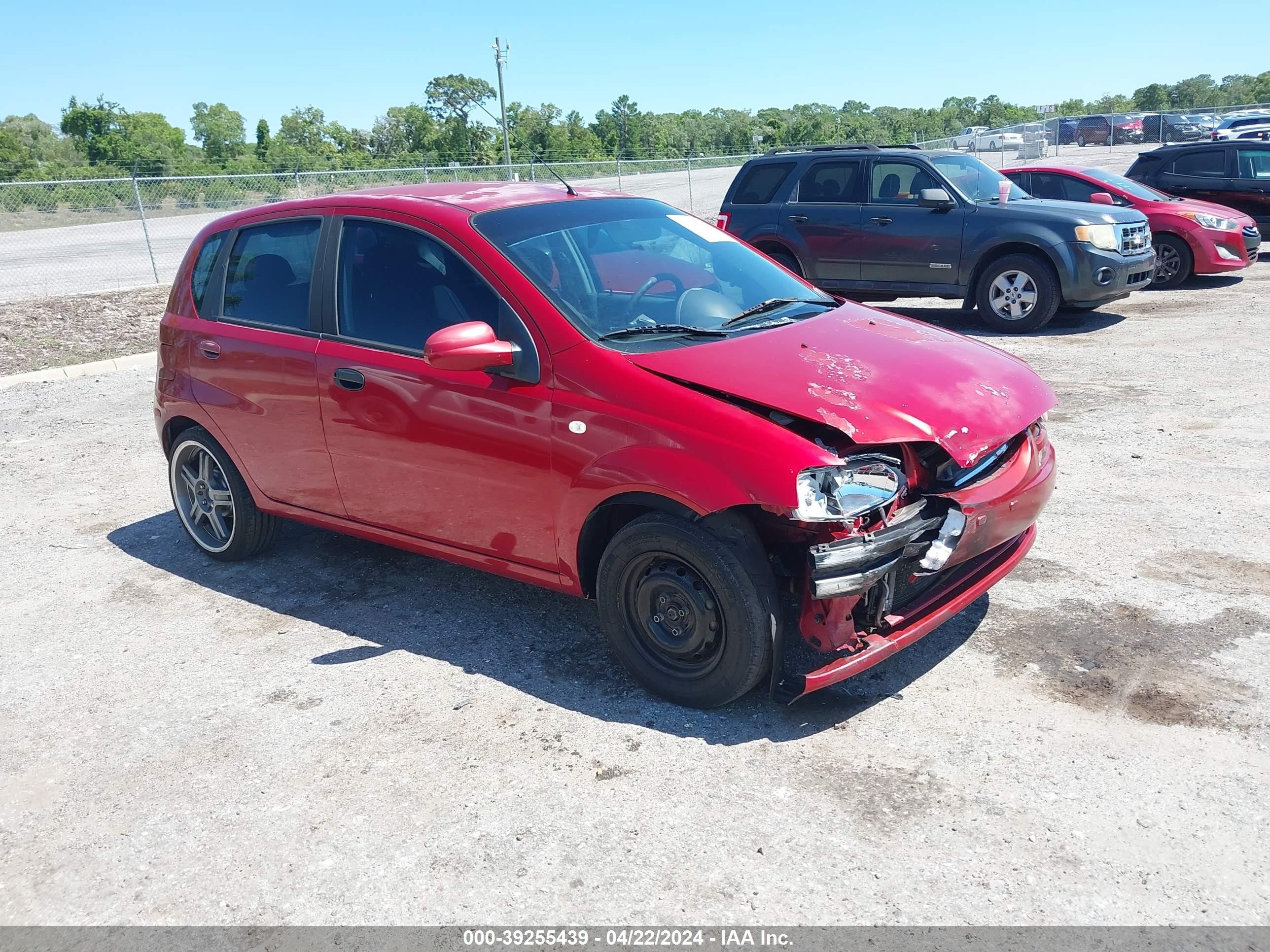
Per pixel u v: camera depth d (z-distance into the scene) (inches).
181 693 153.6
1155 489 211.6
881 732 130.4
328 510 177.3
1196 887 100.2
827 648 125.2
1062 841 108.0
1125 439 247.1
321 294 170.6
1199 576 169.5
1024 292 394.9
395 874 110.2
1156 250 492.4
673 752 129.0
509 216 159.5
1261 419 254.8
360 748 135.3
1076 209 391.9
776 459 119.7
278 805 124.2
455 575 192.4
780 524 124.1
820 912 100.2
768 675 134.6
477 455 148.2
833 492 119.8
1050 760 122.0
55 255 935.0
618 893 104.7
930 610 135.6
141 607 187.0
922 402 131.3
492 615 173.5
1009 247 396.8
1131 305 454.9
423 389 152.7
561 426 137.7
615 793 121.4
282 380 173.5
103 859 116.7
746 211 452.8
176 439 204.7
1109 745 124.4
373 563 200.8
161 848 117.8
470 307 149.7
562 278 148.8
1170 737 125.1
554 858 110.8
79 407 350.0
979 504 131.3
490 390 144.9
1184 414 265.3
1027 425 138.4
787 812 115.7
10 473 275.7
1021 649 149.3
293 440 175.8
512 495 146.4
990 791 117.0
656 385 131.3
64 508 246.1
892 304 506.6
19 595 195.3
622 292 151.6
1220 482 212.7
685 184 1285.7
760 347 140.9
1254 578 167.2
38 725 147.3
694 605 131.2
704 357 135.9
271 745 137.7
